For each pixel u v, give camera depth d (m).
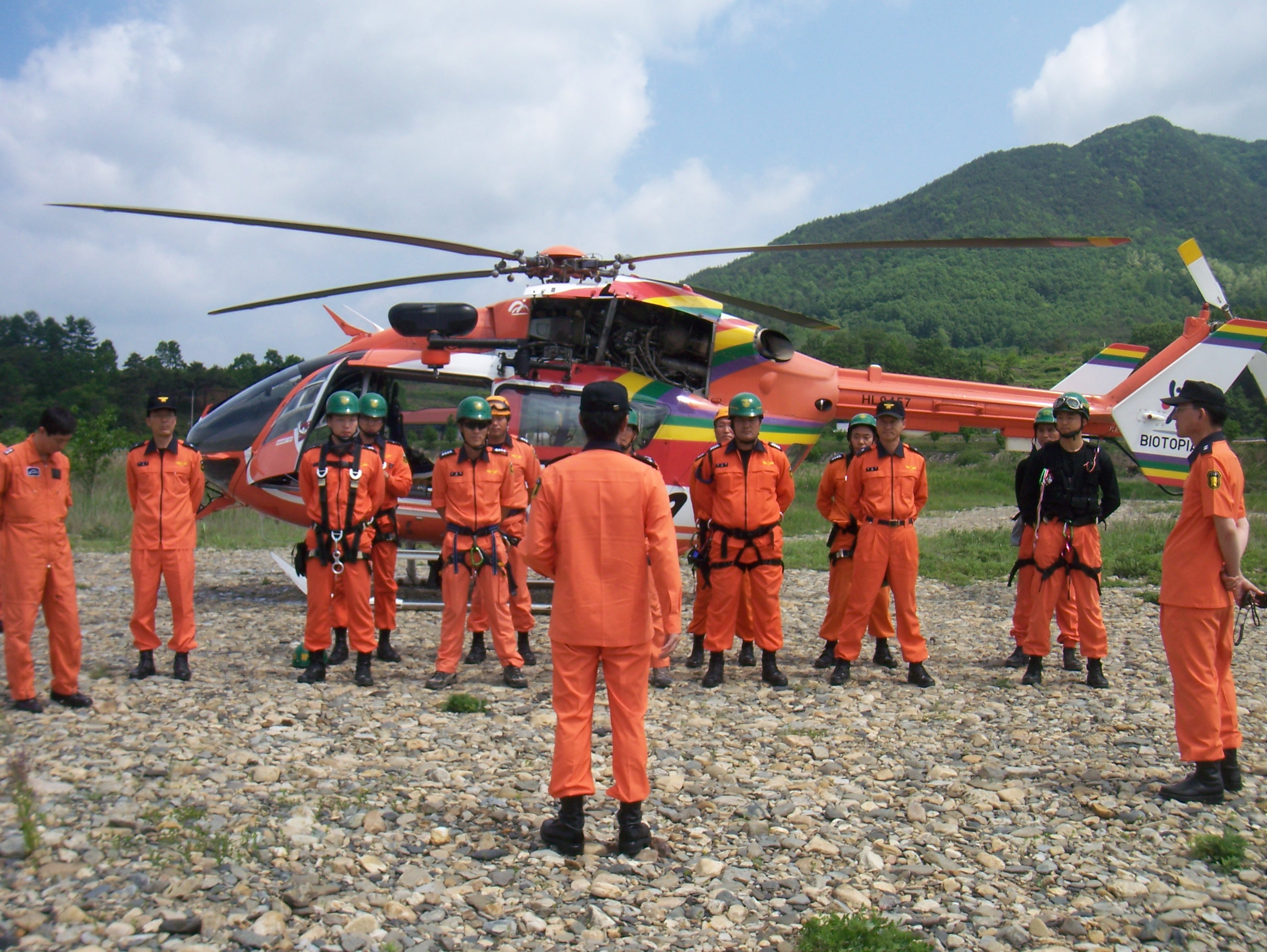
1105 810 4.41
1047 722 5.96
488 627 7.37
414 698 6.14
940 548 14.91
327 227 8.29
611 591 3.88
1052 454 6.95
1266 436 38.94
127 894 3.24
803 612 10.14
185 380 47.31
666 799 4.53
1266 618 9.67
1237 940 3.28
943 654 8.10
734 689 6.73
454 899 3.43
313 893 3.36
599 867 3.77
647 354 9.45
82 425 18.86
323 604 6.37
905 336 161.50
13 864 3.42
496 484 6.57
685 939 3.23
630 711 3.92
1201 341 11.35
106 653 7.23
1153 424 11.45
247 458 9.27
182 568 6.30
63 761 4.55
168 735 5.04
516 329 9.52
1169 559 4.68
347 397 6.42
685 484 9.41
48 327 82.75
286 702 5.86
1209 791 4.55
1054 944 3.24
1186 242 11.59
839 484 7.48
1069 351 126.25
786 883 3.67
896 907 3.49
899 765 5.09
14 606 5.36
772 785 4.71
